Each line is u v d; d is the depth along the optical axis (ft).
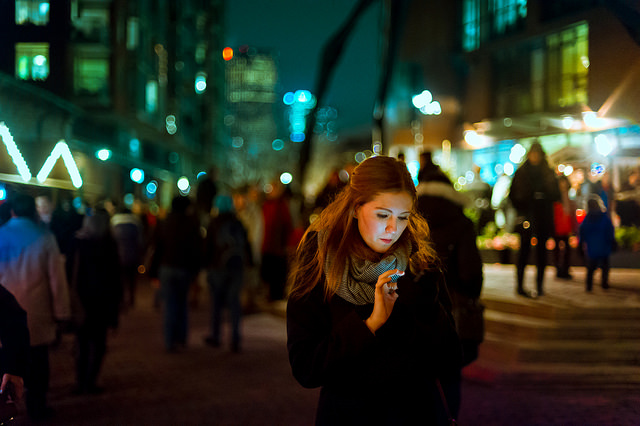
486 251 43.96
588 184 31.12
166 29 135.64
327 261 6.72
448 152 73.87
